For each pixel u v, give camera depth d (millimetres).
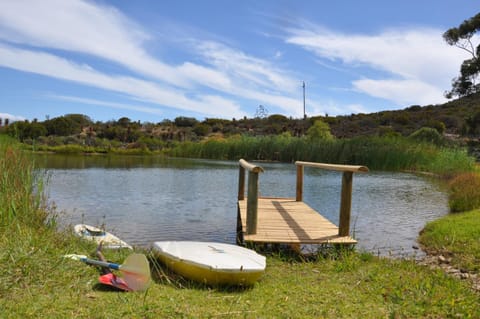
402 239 7230
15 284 3430
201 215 8750
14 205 5406
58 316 2896
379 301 3617
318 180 17047
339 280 4320
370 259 5312
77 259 4164
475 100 56719
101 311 3037
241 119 59656
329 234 5750
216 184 14484
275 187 14516
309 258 5359
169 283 4020
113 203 9891
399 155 24578
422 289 3914
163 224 7750
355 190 14594
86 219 7910
